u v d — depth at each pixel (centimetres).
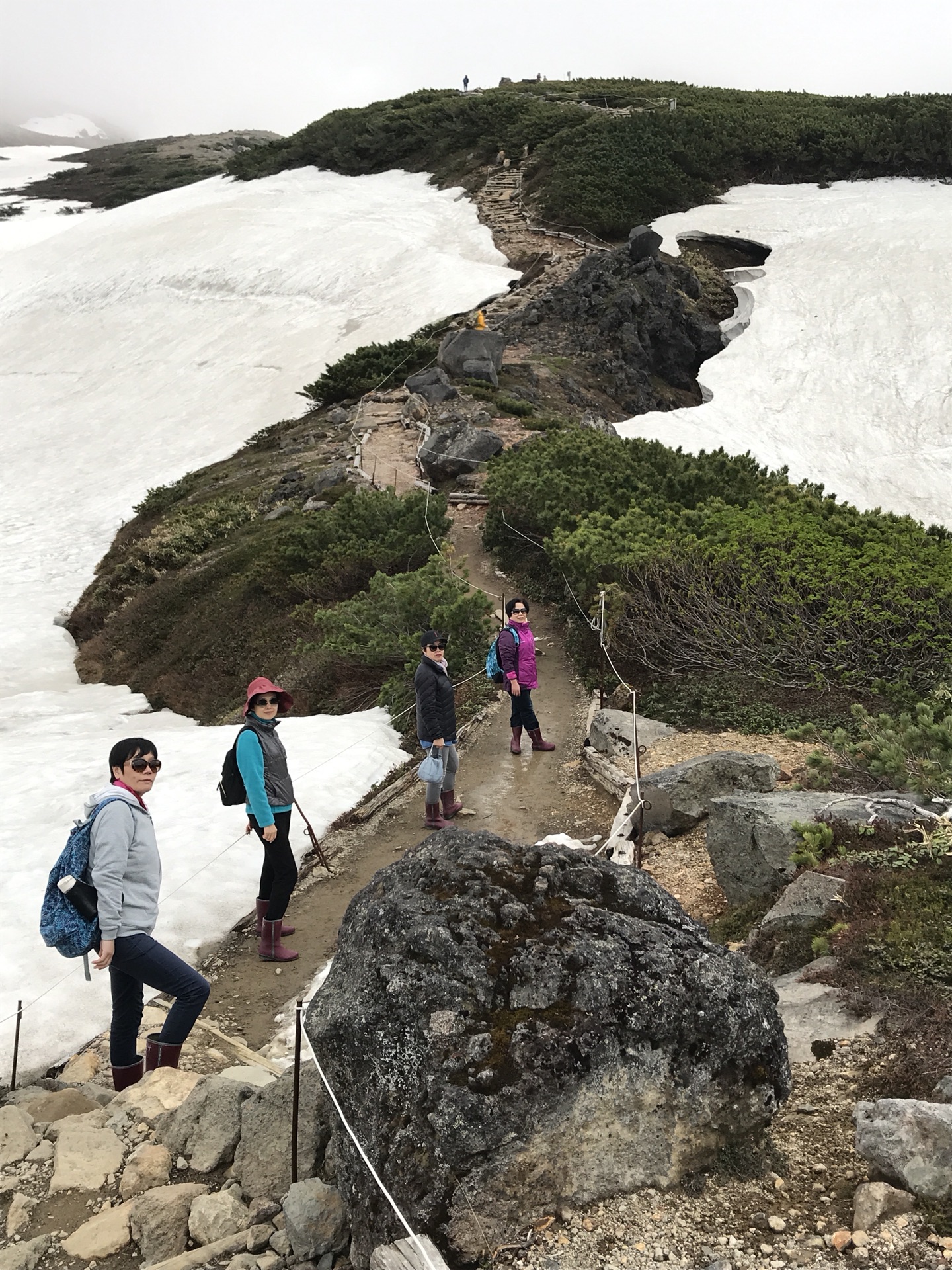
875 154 6556
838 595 1211
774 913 564
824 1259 313
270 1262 366
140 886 529
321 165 8050
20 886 871
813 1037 446
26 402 5459
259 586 2275
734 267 5550
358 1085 363
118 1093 548
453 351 3778
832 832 628
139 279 6600
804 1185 352
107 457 4597
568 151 6625
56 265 7225
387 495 2202
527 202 6350
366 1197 350
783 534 1405
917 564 1280
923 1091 389
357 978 386
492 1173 332
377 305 5419
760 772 820
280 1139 422
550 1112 337
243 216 7131
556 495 1892
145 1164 432
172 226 7256
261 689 716
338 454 3183
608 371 4269
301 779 1046
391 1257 320
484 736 1164
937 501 3594
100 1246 390
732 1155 364
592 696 1241
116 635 2591
